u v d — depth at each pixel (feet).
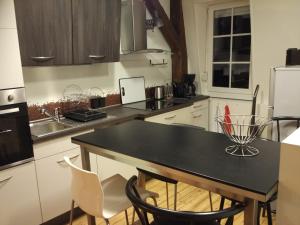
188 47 13.99
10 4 6.80
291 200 3.47
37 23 7.68
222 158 4.47
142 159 4.59
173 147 5.07
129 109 10.88
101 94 11.17
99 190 4.74
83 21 8.69
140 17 10.77
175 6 13.38
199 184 4.08
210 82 14.24
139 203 3.80
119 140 5.58
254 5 10.95
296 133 3.76
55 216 8.16
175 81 13.96
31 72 8.98
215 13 13.55
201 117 13.46
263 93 11.96
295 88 8.53
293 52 9.47
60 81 9.77
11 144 7.08
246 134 4.95
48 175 7.85
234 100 13.48
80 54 8.82
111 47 9.75
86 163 5.90
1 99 6.81
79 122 8.92
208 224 4.56
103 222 8.36
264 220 7.45
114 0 9.46
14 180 7.22
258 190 3.40
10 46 6.90
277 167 4.06
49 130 8.57
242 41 12.85
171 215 3.54
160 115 10.75
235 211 3.61
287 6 10.23
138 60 12.44
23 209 7.47
